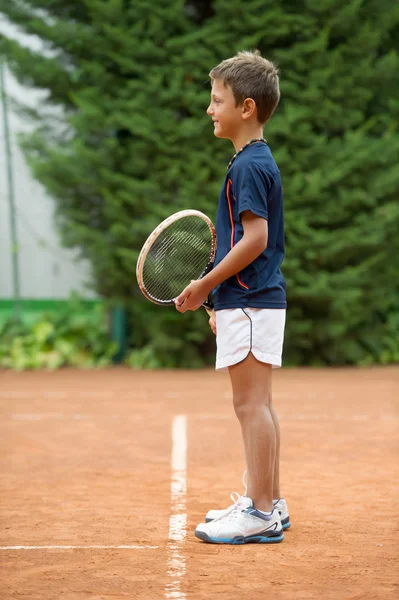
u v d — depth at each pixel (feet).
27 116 80.59
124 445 41.50
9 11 79.15
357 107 80.48
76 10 80.23
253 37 76.38
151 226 75.82
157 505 29.01
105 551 23.32
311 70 78.33
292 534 25.31
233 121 25.30
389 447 40.60
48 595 19.52
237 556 22.88
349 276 78.18
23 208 87.76
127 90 78.28
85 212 79.66
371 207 80.38
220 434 44.88
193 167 75.87
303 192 77.05
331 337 83.15
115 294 80.74
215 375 77.25
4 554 23.00
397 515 27.55
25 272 88.48
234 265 23.98
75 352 84.79
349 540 24.57
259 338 24.32
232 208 24.95
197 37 76.89
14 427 47.29
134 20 79.41
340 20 77.92
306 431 45.47
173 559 22.57
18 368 82.48
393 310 90.02
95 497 30.27
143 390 65.51
